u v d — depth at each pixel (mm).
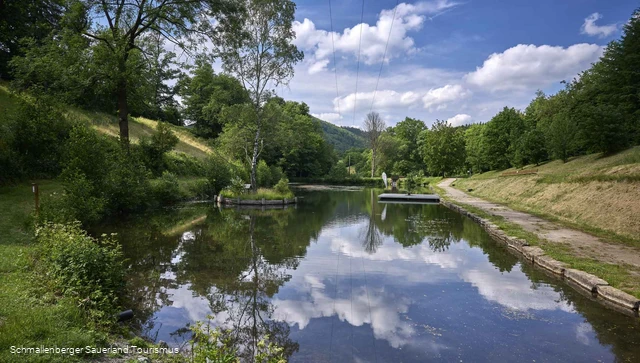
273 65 27172
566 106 43312
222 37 23125
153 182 24250
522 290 8438
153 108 26906
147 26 20812
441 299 7844
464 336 6066
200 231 15703
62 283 6082
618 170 18453
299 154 69062
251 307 7316
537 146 36125
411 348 5625
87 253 6629
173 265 10219
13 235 9609
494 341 5891
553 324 6555
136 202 19219
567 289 8469
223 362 3750
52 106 20234
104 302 6176
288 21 26453
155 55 22094
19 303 5160
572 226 15438
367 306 7434
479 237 15055
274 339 5898
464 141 64062
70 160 15102
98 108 35594
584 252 10734
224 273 9602
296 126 56125
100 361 4195
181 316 6750
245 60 26938
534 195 23500
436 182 59312
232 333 6113
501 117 47625
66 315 4941
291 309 7250
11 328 4289
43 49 19797
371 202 31469
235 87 28859
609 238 12766
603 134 25875
